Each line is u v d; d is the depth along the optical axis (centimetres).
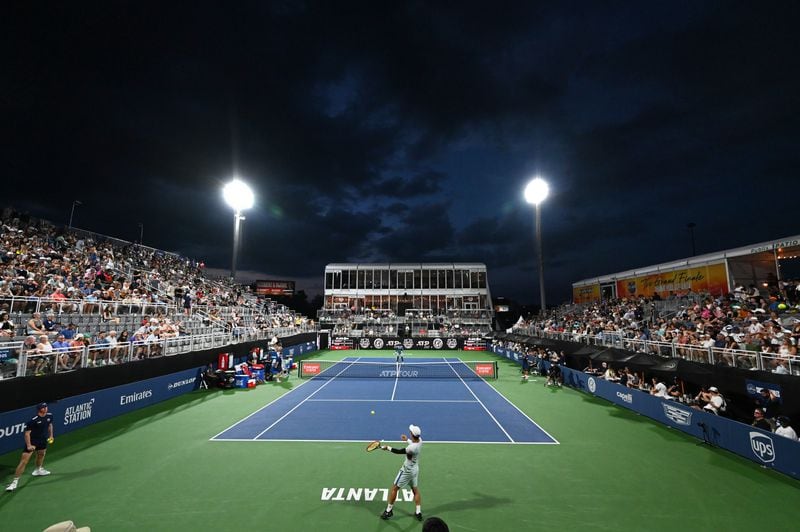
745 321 2039
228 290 4372
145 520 879
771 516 905
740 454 1279
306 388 2539
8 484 1048
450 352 5206
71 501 964
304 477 1119
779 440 1147
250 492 1022
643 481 1098
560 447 1386
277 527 853
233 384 2498
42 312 1888
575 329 3322
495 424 1681
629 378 2133
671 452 1331
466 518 895
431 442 1438
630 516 905
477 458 1277
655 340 2284
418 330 5766
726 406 1606
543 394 2373
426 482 1092
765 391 1421
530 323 4759
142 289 2808
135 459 1245
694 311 2544
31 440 1066
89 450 1318
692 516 905
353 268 6781
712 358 1677
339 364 3862
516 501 979
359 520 884
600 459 1268
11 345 1431
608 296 4462
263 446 1377
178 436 1480
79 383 1554
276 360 2916
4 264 2095
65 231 3412
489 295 6650
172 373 2173
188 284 3784
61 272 2338
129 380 1839
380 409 1948
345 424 1664
